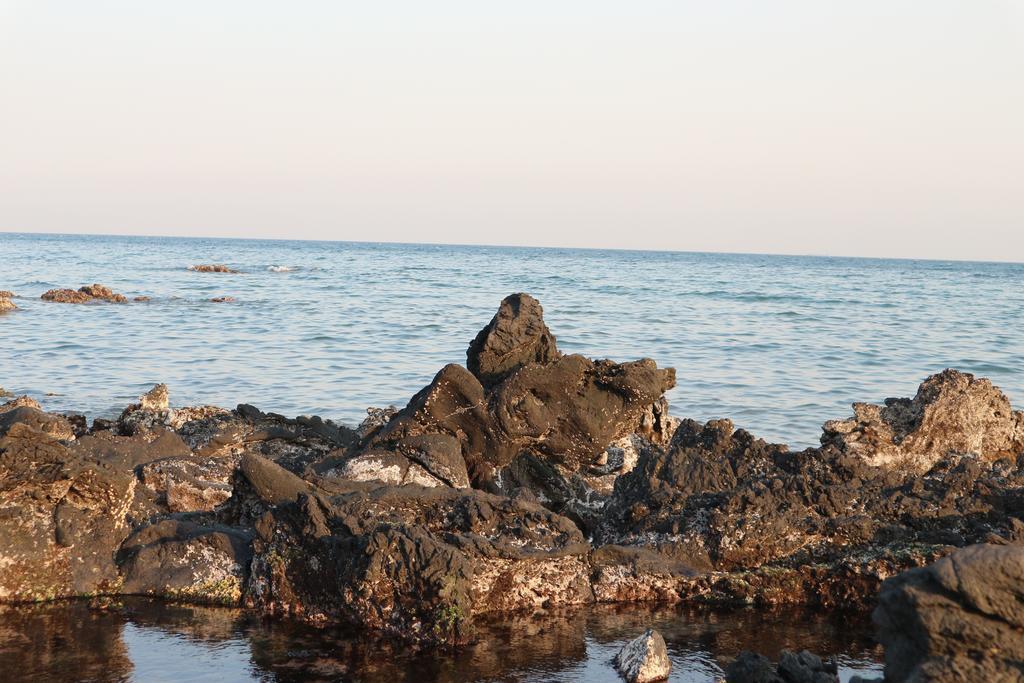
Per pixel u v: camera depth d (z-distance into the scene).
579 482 12.85
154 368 30.38
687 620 9.49
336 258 169.88
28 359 32.12
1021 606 5.88
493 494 11.27
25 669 7.98
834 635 9.11
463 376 12.30
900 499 10.41
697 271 135.25
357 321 47.50
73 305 56.78
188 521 10.66
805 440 20.36
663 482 11.15
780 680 7.60
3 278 84.94
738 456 11.78
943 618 6.04
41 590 9.59
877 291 85.31
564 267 141.00
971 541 10.01
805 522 10.24
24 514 9.59
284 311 53.91
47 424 10.89
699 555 10.27
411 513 10.01
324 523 9.38
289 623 9.15
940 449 13.74
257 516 10.78
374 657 8.38
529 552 9.66
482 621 9.33
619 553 10.14
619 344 37.81
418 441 12.10
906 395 26.08
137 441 13.04
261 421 14.93
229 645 8.59
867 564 9.76
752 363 32.47
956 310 61.25
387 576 8.83
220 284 82.50
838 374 30.00
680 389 26.80
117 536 10.09
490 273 111.75
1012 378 29.47
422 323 46.31
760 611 9.79
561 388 12.44
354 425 21.70
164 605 9.55
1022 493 10.49
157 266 117.56
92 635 8.77
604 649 8.67
